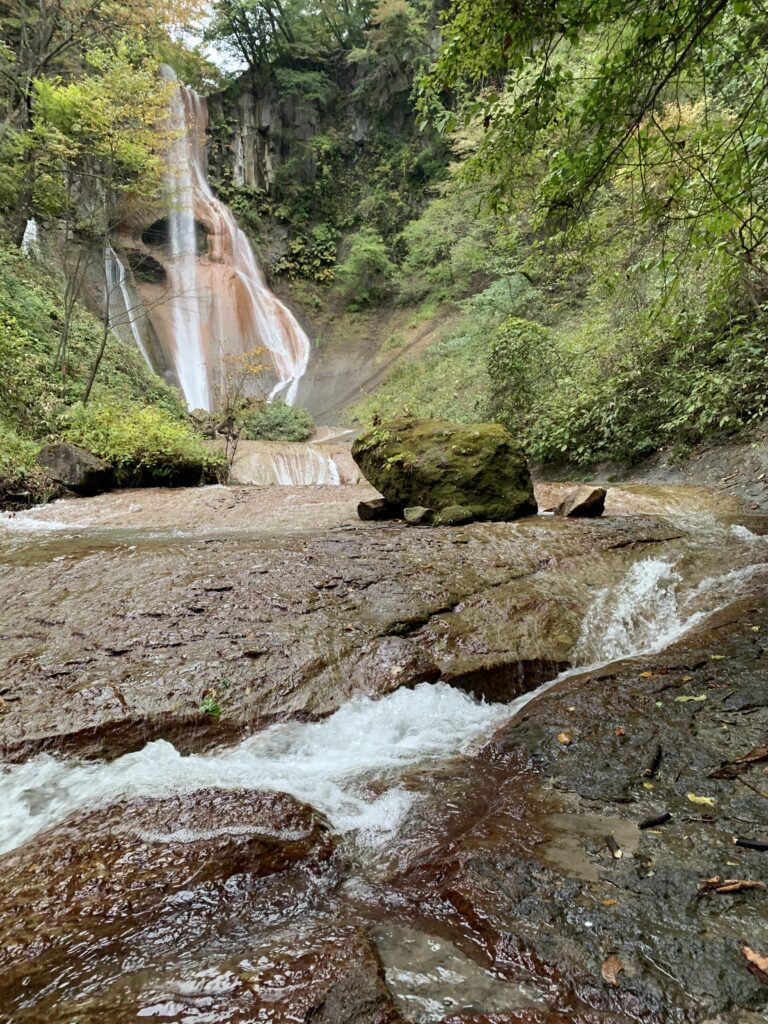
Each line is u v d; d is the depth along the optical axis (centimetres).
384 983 98
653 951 106
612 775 178
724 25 368
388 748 227
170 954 110
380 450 571
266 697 246
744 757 179
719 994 96
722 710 211
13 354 854
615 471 845
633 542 441
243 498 721
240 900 129
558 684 272
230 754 222
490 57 271
